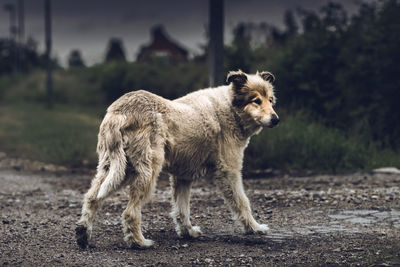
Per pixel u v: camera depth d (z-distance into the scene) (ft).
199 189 30.86
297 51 50.31
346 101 46.01
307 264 15.72
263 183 32.24
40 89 120.98
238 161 20.16
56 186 33.53
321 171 36.11
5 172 39.55
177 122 18.60
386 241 18.19
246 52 56.39
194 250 18.07
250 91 20.07
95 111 93.81
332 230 20.24
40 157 45.98
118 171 17.06
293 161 37.50
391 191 27.76
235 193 19.88
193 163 19.40
